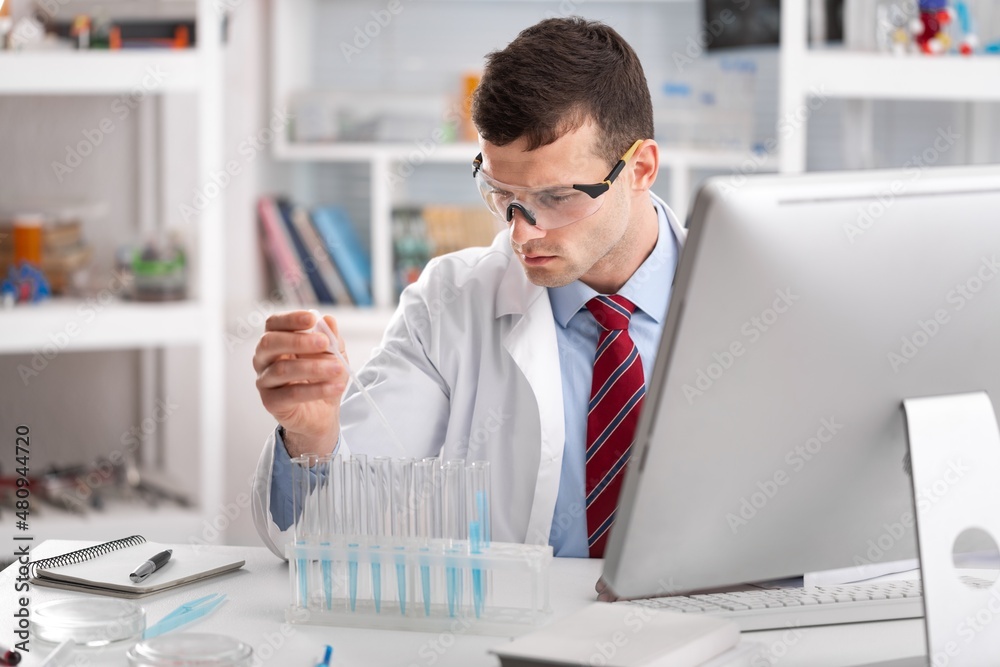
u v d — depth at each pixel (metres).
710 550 0.99
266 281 3.31
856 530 1.07
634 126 1.43
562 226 1.37
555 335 1.60
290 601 1.22
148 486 2.96
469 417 1.64
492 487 1.60
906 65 2.66
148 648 1.01
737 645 1.03
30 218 2.80
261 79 3.23
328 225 3.21
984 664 1.01
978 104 3.08
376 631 1.13
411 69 3.42
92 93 3.07
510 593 1.19
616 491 1.53
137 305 2.76
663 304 1.61
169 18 2.78
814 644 1.09
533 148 1.33
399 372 1.65
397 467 1.15
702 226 0.88
